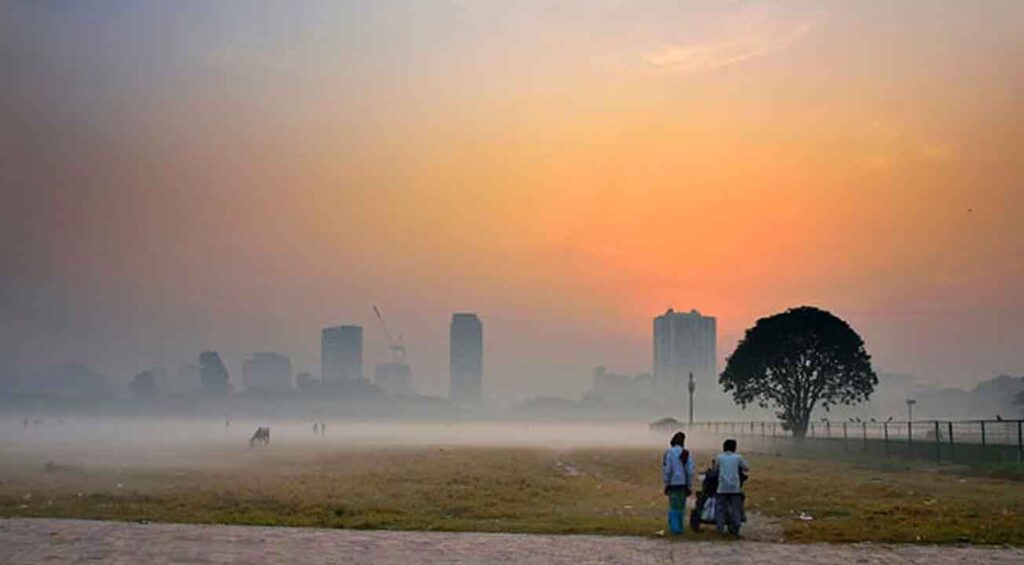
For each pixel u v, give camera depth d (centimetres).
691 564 1950
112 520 2688
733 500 2409
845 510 3105
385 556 2031
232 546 2150
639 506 3356
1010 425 7325
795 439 8744
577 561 1977
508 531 2480
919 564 1955
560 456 7806
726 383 10931
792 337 10381
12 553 2027
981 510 3053
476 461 6750
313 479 4616
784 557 2038
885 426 7575
